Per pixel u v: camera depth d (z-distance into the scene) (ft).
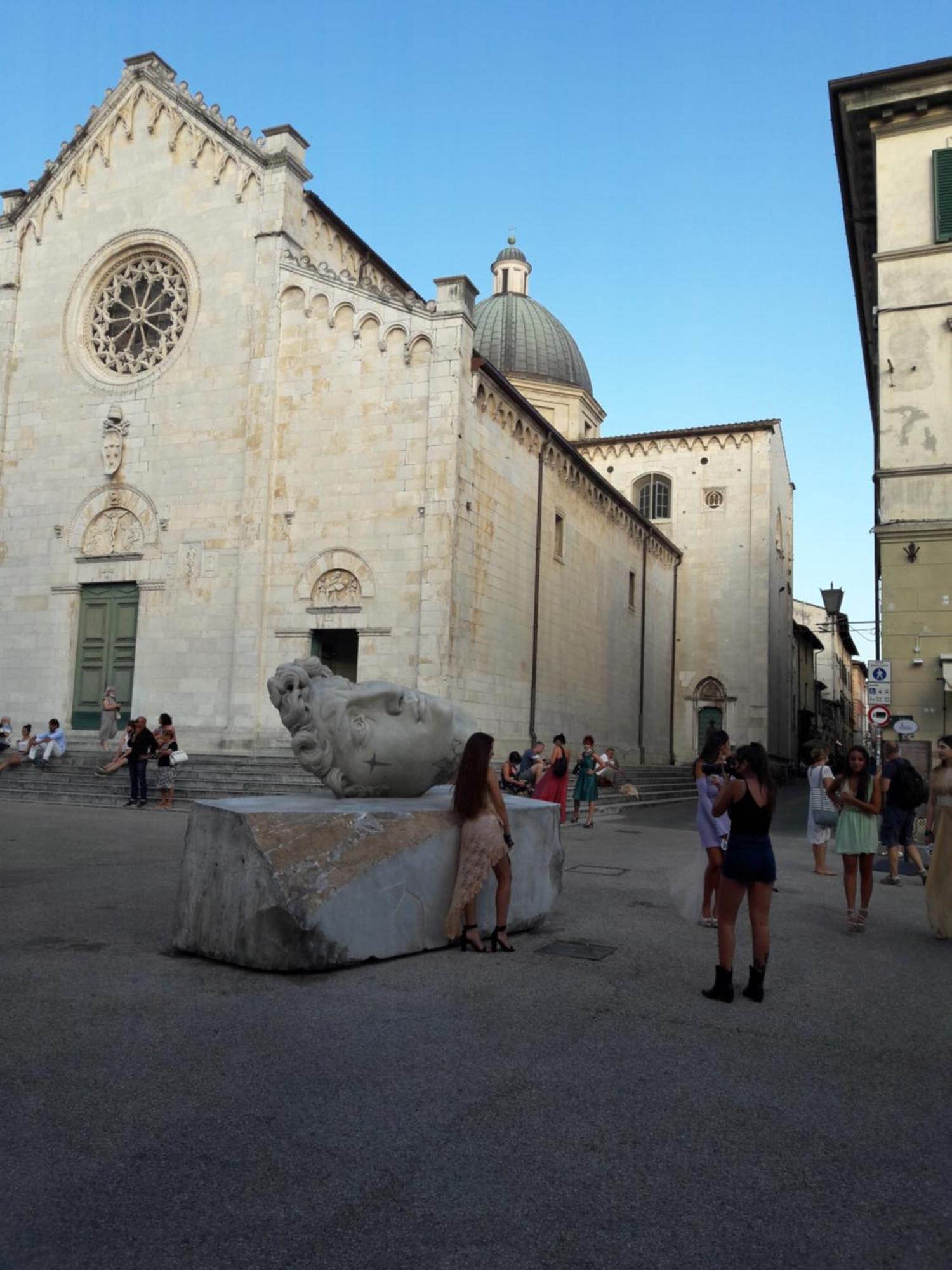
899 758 52.70
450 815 30.09
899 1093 18.40
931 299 72.69
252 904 26.08
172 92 95.96
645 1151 15.39
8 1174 14.05
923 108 73.51
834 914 38.68
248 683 83.10
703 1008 23.68
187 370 91.40
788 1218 13.39
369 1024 21.50
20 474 98.07
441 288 81.66
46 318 99.76
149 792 74.79
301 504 84.38
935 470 71.00
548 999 24.03
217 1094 17.26
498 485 89.51
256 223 90.38
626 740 131.44
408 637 78.69
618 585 130.21
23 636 95.40
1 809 69.67
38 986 23.97
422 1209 13.30
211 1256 12.04
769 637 156.97
